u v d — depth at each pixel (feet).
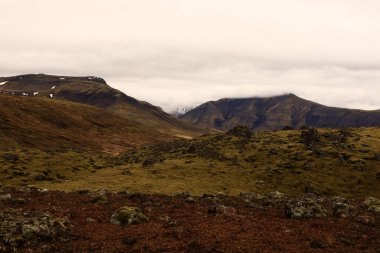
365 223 129.08
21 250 93.61
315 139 402.72
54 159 375.66
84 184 277.85
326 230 119.03
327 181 298.15
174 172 322.96
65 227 110.32
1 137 576.61
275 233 112.98
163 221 123.65
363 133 458.50
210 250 95.30
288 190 285.23
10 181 277.44
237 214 136.98
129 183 281.13
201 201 161.27
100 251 94.89
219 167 337.11
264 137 451.94
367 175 304.71
